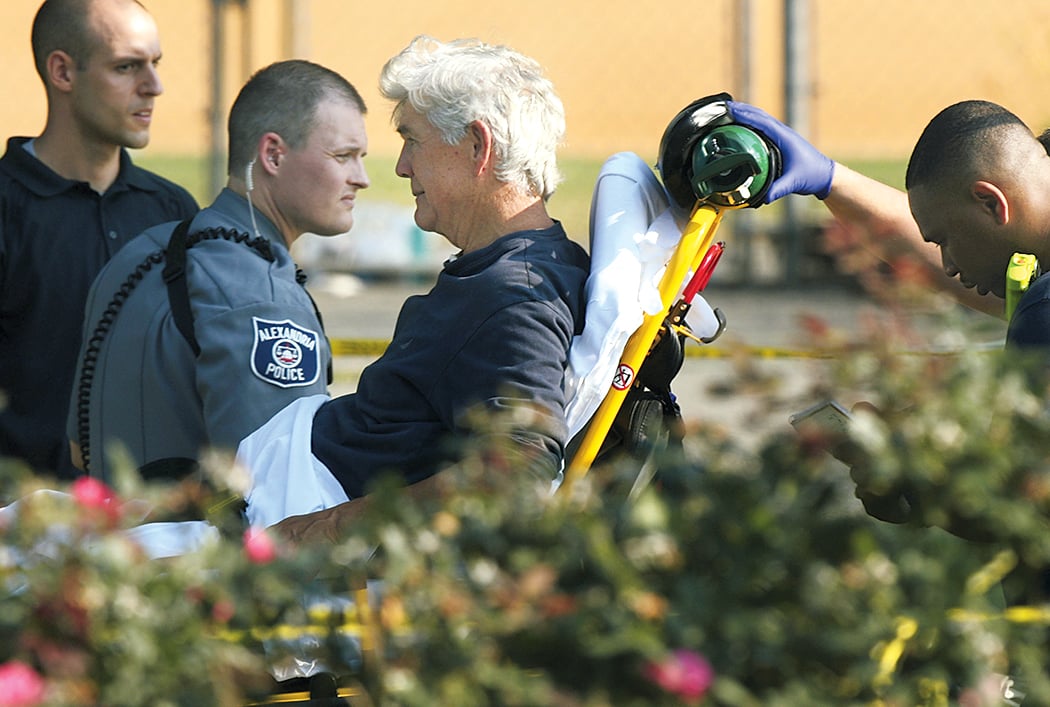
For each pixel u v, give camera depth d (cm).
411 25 7262
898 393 667
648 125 7375
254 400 1065
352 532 666
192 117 6594
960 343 689
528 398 946
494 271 990
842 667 623
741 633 609
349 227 1208
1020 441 662
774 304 3356
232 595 632
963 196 975
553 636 612
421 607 618
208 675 605
